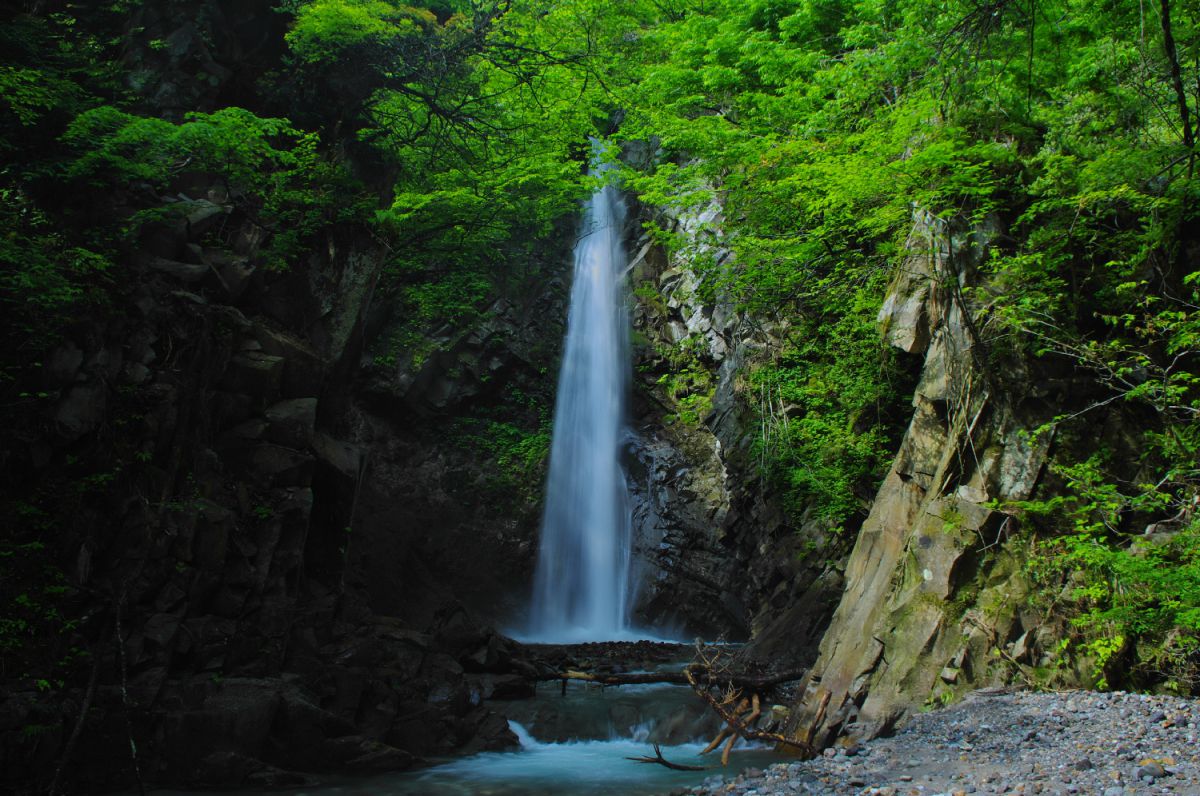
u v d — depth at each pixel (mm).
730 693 11945
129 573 9258
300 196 13242
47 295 9031
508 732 10789
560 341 25297
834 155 13477
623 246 27297
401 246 21547
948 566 9734
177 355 10805
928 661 9438
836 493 16000
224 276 11992
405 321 22922
